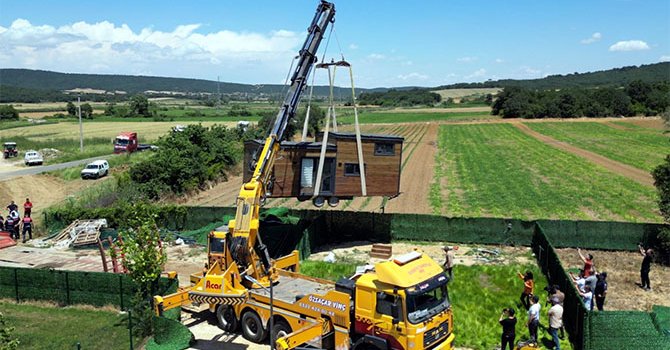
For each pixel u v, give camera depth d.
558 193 49.44
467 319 21.02
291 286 20.06
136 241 21.11
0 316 14.56
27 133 111.12
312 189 31.70
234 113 172.12
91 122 143.38
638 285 25.88
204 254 31.42
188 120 149.62
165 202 46.09
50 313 22.75
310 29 27.56
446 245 33.22
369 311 16.06
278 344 15.79
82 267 28.80
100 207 39.34
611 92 144.38
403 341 15.34
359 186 32.41
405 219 34.31
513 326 17.56
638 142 92.44
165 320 19.38
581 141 94.75
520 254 31.19
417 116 160.88
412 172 63.00
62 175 58.97
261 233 30.70
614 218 39.78
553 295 18.53
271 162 23.94
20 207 46.66
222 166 59.78
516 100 146.25
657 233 30.89
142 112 169.62
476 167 66.44
